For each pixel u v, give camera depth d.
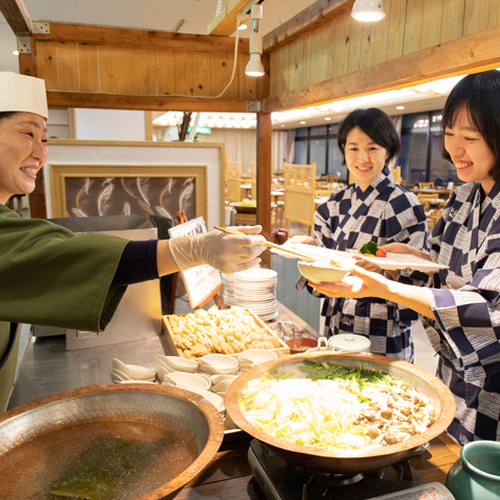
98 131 4.85
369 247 1.52
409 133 12.70
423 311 1.07
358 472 0.75
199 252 0.93
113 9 4.23
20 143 1.11
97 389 0.89
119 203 2.80
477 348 1.02
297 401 0.98
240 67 2.71
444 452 0.99
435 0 1.45
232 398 0.90
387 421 0.92
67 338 1.74
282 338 1.77
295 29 2.29
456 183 11.64
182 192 2.90
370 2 1.23
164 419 0.86
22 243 0.85
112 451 0.79
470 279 1.25
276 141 18.83
